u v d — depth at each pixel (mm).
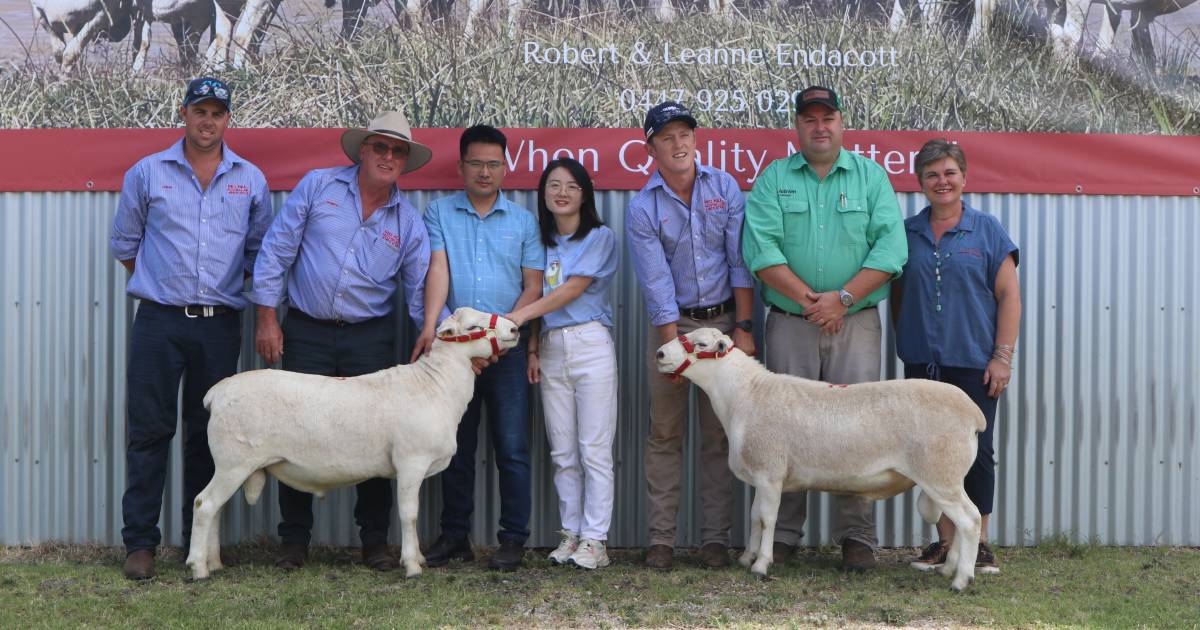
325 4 5504
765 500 4590
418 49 5523
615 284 5566
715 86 5555
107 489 5574
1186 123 5609
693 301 4949
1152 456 5652
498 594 4438
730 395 4668
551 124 5551
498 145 4938
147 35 5496
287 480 4629
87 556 5309
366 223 4867
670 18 5535
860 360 4840
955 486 4371
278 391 4500
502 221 5020
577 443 5004
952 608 4234
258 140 5508
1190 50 5582
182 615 4121
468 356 4707
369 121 5539
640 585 4594
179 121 5535
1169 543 5668
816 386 4582
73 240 5535
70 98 5500
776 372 4906
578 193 4875
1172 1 5578
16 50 5500
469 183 4949
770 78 5555
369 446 4539
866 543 4922
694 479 5578
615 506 5594
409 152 5047
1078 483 5645
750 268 4816
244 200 4895
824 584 4586
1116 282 5629
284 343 4965
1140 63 5590
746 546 5539
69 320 5543
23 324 5535
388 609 4199
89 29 5496
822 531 5602
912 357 4871
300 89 5523
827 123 4699
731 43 5543
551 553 5059
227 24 5496
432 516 5578
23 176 5500
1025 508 5641
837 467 4457
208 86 4668
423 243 4984
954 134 5590
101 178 5512
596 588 4543
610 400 4961
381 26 5516
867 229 4758
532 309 4832
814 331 4855
